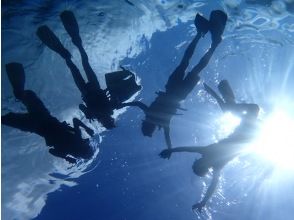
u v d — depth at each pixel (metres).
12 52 5.89
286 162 7.57
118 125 7.71
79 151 4.68
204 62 4.64
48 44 4.67
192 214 7.26
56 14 6.36
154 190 7.63
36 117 4.50
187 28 7.76
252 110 4.46
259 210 7.14
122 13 7.10
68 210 7.25
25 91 4.51
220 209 7.19
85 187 7.48
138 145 7.91
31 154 6.54
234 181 7.44
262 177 7.45
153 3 7.27
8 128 5.96
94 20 6.82
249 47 8.00
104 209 7.41
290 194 7.29
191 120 7.88
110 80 4.68
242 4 7.10
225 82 4.67
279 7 6.90
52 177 7.08
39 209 7.01
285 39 7.66
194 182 7.59
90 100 4.63
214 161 4.48
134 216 7.37
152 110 4.62
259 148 7.16
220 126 6.24
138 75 7.86
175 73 4.62
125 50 7.74
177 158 7.92
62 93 6.79
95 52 7.13
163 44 8.02
